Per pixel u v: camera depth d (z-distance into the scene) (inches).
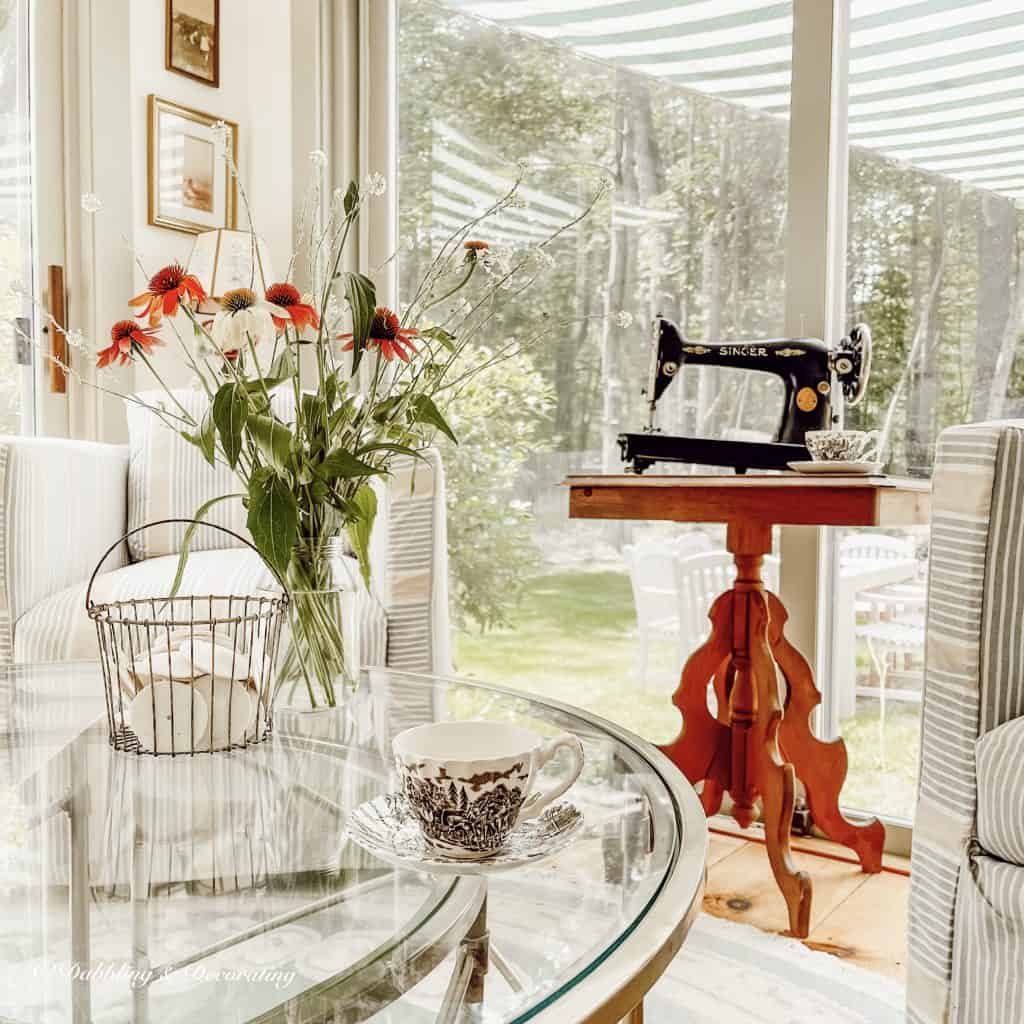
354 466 38.0
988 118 82.4
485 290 48.8
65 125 107.2
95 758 35.0
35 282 106.5
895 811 86.2
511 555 105.5
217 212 120.6
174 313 38.1
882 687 87.0
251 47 123.9
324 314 40.5
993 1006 42.0
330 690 40.7
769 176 91.4
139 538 90.6
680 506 71.2
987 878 42.7
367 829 27.1
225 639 37.6
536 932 21.4
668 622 96.2
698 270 95.0
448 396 107.5
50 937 21.6
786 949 64.0
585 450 101.1
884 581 86.7
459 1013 18.2
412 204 113.5
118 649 36.3
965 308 83.7
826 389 74.6
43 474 78.1
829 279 87.7
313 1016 18.2
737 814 76.9
